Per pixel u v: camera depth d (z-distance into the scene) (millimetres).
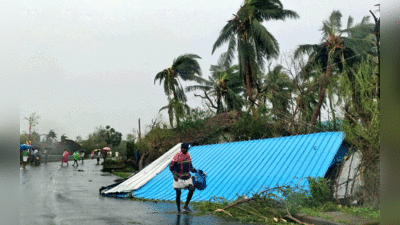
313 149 10703
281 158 11203
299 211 7449
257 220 7188
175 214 8148
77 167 35781
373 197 7840
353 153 9398
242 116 20594
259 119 18422
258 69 26812
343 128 9320
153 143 25984
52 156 51500
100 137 93750
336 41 22531
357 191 8531
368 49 21047
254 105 20500
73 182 18547
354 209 7328
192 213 8289
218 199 10023
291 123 17188
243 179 10961
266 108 18734
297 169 10062
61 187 15648
